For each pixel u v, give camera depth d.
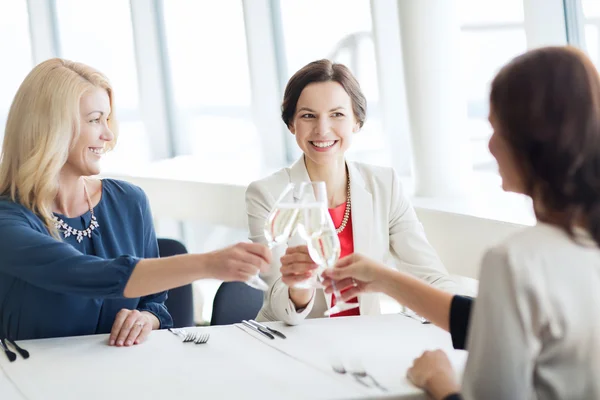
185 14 5.79
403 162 4.25
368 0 4.40
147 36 6.00
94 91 2.08
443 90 3.29
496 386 1.21
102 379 1.61
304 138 2.34
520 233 1.26
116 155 6.24
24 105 2.04
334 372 1.58
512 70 1.25
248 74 5.37
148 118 6.10
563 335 1.21
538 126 1.21
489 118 1.30
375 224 2.39
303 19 4.90
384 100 4.17
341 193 2.39
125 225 2.23
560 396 1.22
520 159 1.25
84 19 6.30
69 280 1.86
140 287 1.82
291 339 1.84
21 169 2.02
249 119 5.54
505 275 1.21
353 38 4.55
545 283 1.20
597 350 1.21
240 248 1.76
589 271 1.21
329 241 1.71
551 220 1.26
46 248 1.90
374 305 2.32
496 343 1.21
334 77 2.32
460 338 1.60
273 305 2.00
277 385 1.52
